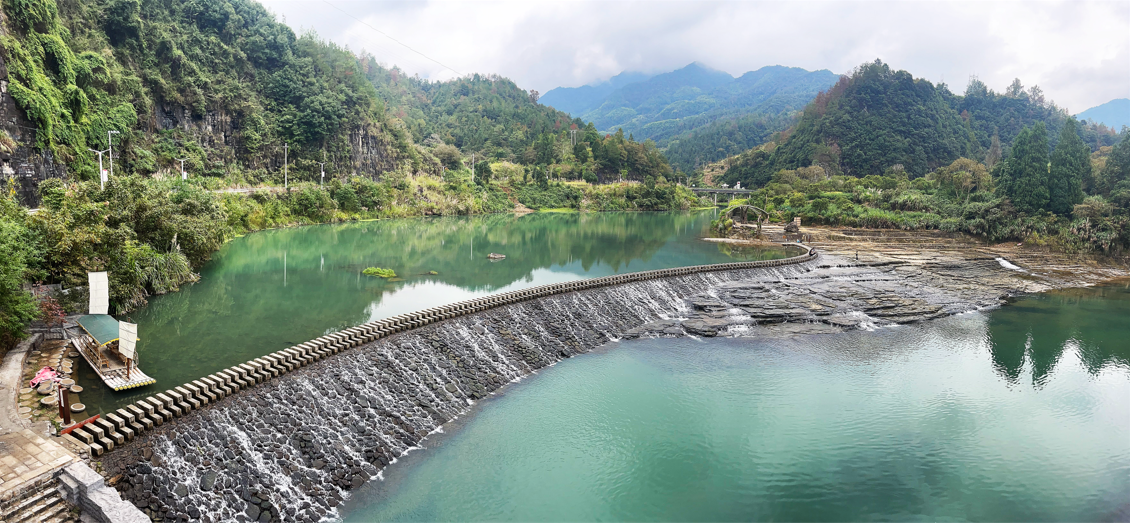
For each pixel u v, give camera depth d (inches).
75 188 1921.8
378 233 4726.9
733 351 1849.2
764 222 6190.9
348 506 976.9
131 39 5152.6
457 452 1173.1
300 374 1215.6
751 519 1014.4
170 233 2214.6
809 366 1740.9
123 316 1835.6
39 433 898.7
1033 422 1411.2
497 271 3112.7
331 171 6771.7
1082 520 1035.9
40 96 2802.7
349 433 1134.4
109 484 828.6
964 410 1470.2
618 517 1001.5
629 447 1234.6
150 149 4931.1
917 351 1907.0
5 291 1212.5
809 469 1178.6
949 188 5989.2
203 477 918.4
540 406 1406.3
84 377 1237.7
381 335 1472.7
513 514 988.6
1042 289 3078.2
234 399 1080.2
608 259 3730.3
